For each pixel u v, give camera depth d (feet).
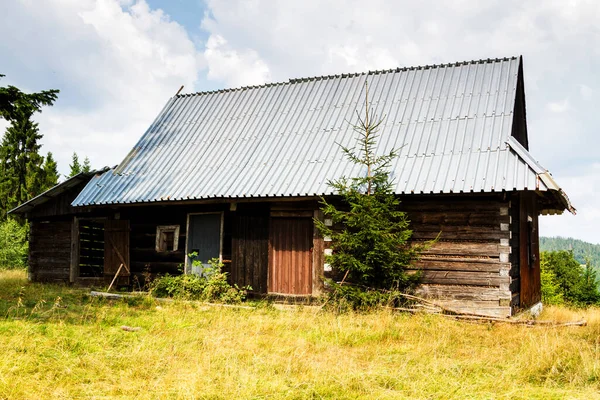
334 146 49.39
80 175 57.82
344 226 44.57
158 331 32.99
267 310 43.68
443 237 42.19
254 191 46.78
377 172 43.55
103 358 25.93
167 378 22.88
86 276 63.10
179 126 60.54
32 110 51.57
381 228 39.60
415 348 29.89
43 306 41.06
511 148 42.24
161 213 53.62
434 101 50.16
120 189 53.21
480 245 41.09
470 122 46.44
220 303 45.96
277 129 54.39
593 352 28.27
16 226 99.45
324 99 55.83
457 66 53.31
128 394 21.26
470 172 41.52
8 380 21.54
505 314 39.75
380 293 39.75
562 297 137.49
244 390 21.47
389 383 23.30
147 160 56.65
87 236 63.52
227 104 61.26
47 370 23.62
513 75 49.44
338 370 24.61
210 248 50.80
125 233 54.29
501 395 21.80
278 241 47.80
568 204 42.70
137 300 45.32
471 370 25.54
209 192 48.47
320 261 45.44
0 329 30.40
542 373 25.18
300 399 21.08
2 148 133.39
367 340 31.71
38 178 132.46
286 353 28.14
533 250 52.11
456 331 34.12
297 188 45.44
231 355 26.84
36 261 63.62
